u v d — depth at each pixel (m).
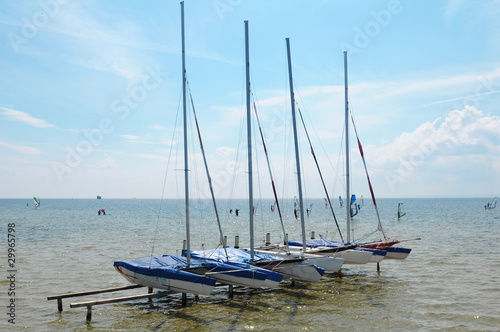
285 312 16.62
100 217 91.62
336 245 26.03
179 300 18.56
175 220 81.81
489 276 23.50
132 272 18.77
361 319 15.73
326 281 22.55
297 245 27.06
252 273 18.14
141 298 17.39
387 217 86.56
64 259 29.75
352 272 25.05
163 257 20.12
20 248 35.78
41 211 124.00
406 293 19.69
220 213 117.75
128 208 160.62
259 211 130.00
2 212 114.38
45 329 14.70
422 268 26.06
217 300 18.56
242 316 16.09
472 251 33.19
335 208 148.38
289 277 21.34
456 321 15.51
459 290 20.20
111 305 17.73
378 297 18.95
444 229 54.88
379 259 24.64
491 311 16.72
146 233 52.75
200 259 20.50
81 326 15.00
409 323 15.25
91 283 21.86
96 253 33.34
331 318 15.84
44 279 22.72
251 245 20.89
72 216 95.25
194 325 15.03
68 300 18.52
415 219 78.44
